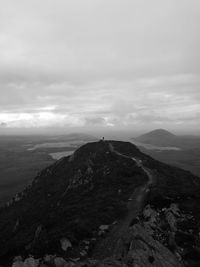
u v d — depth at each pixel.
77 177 74.81
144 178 59.09
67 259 26.42
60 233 31.88
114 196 47.78
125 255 26.12
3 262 32.47
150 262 24.70
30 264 25.64
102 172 68.81
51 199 72.25
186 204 40.50
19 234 50.28
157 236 30.97
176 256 27.30
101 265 24.06
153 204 40.06
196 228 32.97
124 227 33.50
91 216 37.31
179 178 67.12
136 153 94.62
